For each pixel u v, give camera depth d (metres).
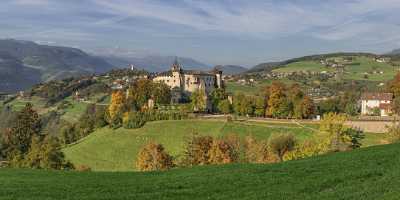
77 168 113.31
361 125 136.88
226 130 147.62
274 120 160.00
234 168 48.72
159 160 101.94
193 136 111.81
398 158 45.28
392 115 181.75
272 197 34.09
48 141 121.75
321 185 36.88
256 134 142.62
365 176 38.81
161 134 152.75
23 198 36.00
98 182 43.72
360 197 31.78
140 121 159.88
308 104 173.12
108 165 138.75
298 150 98.19
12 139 147.38
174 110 181.88
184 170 50.84
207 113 188.75
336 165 44.84
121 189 39.69
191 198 35.62
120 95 184.62
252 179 41.22
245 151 108.44
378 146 57.59
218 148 101.12
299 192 35.19
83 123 188.00
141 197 36.38
